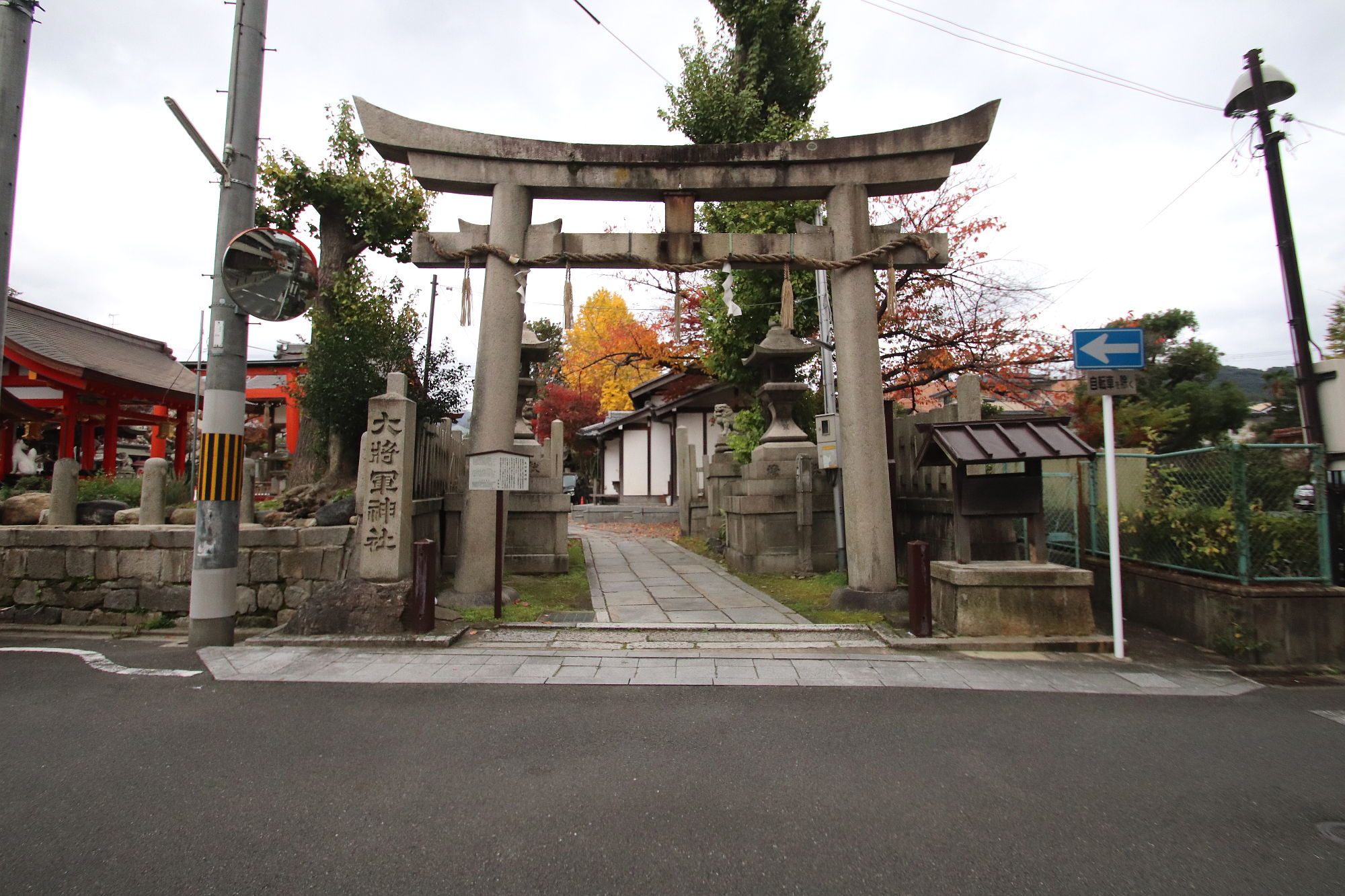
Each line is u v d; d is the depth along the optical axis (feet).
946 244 26.21
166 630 23.12
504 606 25.34
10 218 21.08
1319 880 8.75
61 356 46.98
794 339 38.22
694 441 86.07
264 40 22.16
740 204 46.98
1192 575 21.67
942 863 9.06
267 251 20.80
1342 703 16.06
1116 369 20.49
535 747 12.91
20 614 23.61
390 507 22.35
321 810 10.38
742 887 8.48
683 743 13.16
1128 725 14.43
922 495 30.17
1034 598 20.71
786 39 49.24
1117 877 8.78
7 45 21.08
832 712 15.03
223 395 20.79
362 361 30.45
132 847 9.26
